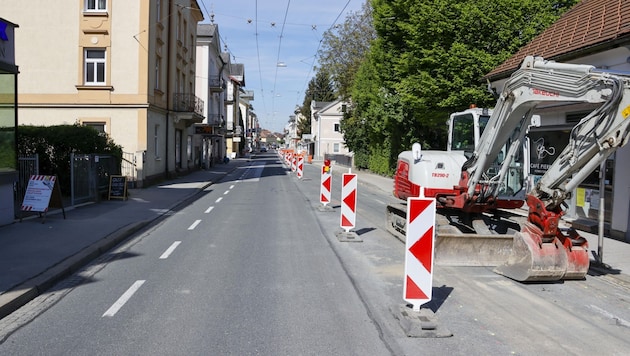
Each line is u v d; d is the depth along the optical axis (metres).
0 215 11.40
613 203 11.63
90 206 16.06
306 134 101.00
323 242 10.76
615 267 8.83
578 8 14.79
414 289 5.76
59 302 6.44
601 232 8.89
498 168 9.65
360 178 35.16
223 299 6.59
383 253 9.64
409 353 4.87
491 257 8.84
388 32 26.42
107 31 23.17
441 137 29.33
